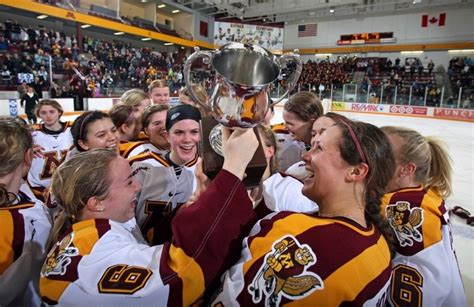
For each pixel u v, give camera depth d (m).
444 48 19.86
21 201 1.09
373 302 0.63
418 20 20.45
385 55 22.11
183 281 0.67
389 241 0.82
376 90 17.25
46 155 3.03
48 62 12.45
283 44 25.84
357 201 0.76
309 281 0.62
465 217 3.30
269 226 0.72
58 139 3.35
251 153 0.73
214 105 0.71
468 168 6.08
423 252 1.07
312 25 24.30
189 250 0.68
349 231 0.68
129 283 0.68
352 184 0.75
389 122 13.54
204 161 0.79
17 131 1.04
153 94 3.50
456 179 5.28
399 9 20.17
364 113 17.41
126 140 2.34
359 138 0.74
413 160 1.26
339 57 23.89
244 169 0.73
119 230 0.84
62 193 0.90
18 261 0.95
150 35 19.16
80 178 0.88
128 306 0.67
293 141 2.47
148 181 1.60
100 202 0.89
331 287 0.61
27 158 1.08
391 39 21.42
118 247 0.77
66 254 0.75
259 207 0.99
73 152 1.85
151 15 20.58
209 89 0.74
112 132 1.83
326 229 0.67
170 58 20.78
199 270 0.67
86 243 0.77
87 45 16.11
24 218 1.02
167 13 22.67
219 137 0.81
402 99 16.55
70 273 0.72
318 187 0.78
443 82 17.88
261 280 0.65
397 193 1.24
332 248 0.64
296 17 23.47
